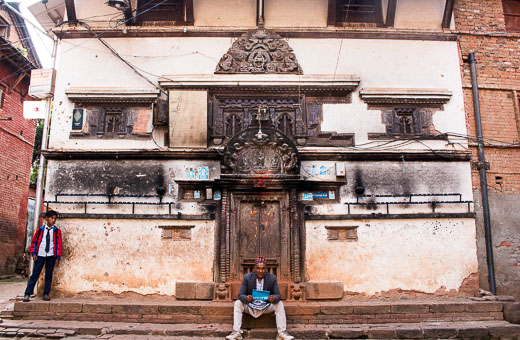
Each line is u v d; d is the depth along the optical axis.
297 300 7.46
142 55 8.62
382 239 7.96
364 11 9.20
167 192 8.05
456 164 8.37
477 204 8.47
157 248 7.82
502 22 9.41
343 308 7.12
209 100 8.46
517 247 8.44
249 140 8.00
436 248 7.97
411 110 8.61
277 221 7.90
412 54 8.84
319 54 8.73
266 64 8.59
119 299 7.61
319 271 7.80
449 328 6.66
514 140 8.90
